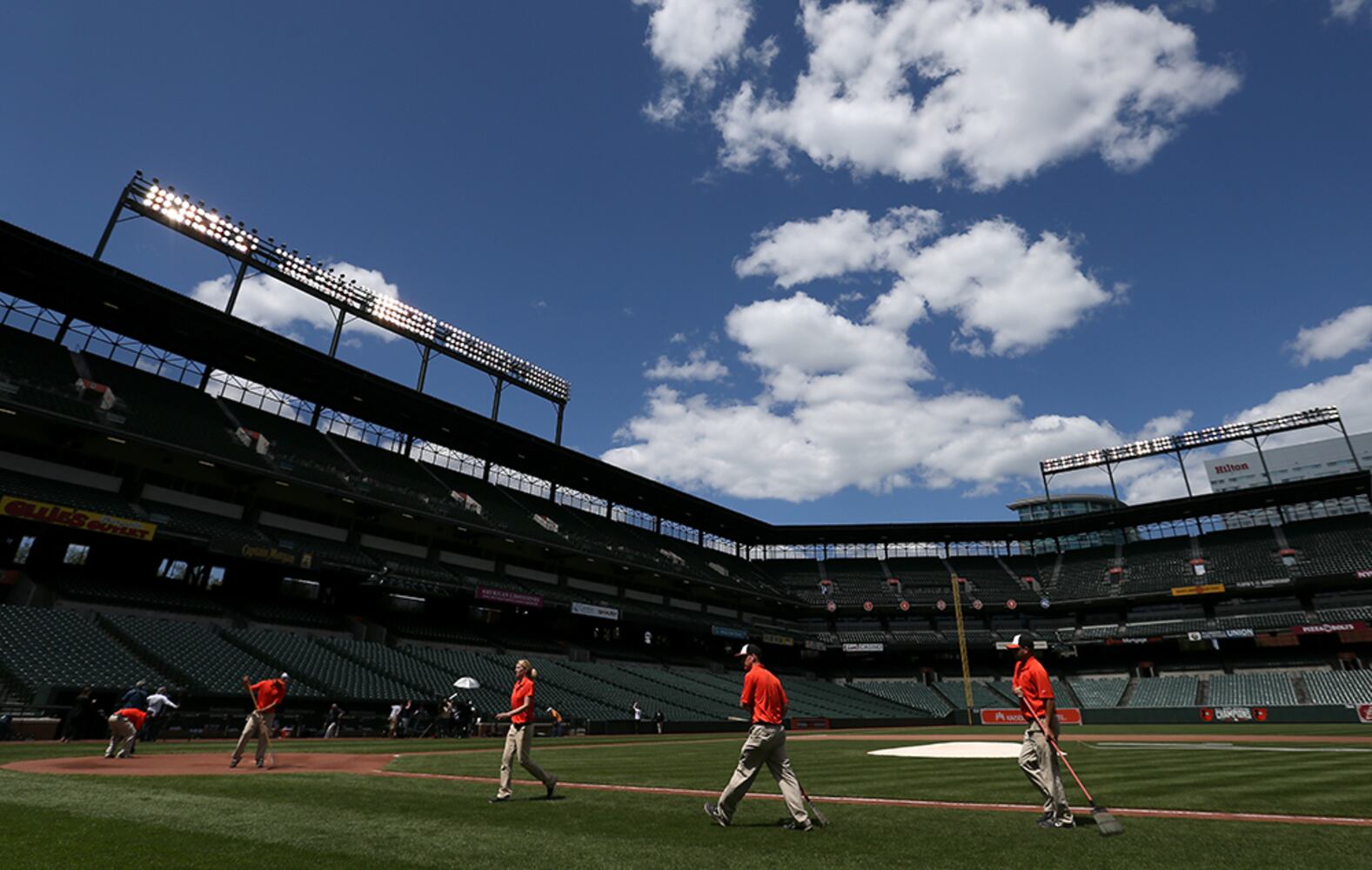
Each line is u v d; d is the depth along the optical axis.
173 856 5.20
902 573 70.19
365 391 40.59
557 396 55.66
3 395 26.47
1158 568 61.19
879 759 17.67
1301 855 5.53
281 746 18.91
